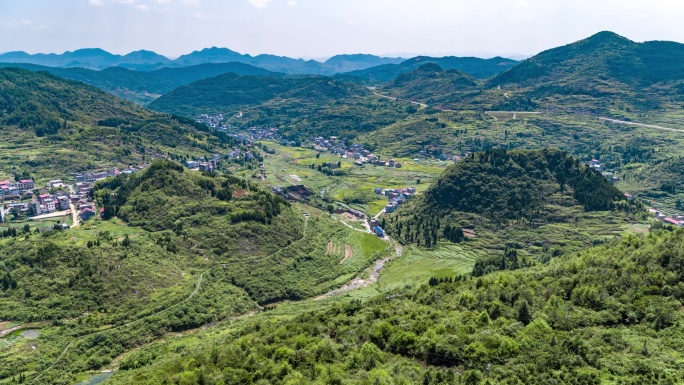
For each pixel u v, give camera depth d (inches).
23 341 6412.4
